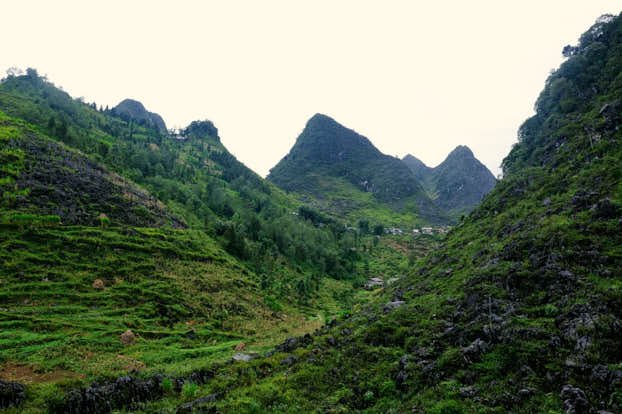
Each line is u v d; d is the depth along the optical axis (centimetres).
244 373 2631
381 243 18038
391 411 1709
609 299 1952
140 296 4828
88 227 6272
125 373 2692
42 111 14200
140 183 11131
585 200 3441
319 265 11938
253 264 8950
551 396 1464
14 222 5378
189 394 2350
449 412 1532
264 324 5444
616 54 7369
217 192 14362
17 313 3691
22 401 2009
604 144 4631
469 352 1919
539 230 3297
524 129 9262
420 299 3447
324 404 1928
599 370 1502
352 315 4534
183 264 6494
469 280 3100
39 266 4709
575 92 7788
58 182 7381
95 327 3716
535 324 1978
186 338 4153
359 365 2325
